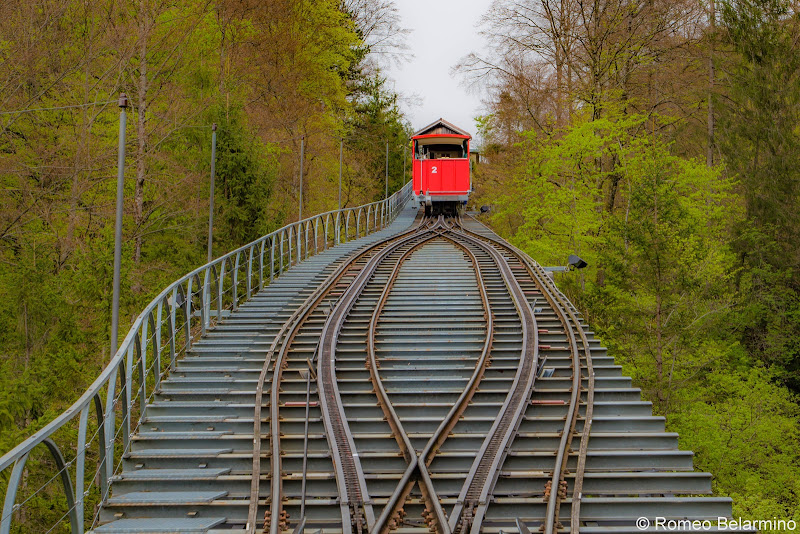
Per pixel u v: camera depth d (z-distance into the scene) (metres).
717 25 31.19
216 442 8.72
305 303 14.73
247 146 21.91
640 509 7.04
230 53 28.31
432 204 34.84
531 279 17.14
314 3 35.38
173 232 22.34
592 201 26.75
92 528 7.13
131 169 21.95
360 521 6.59
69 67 19.67
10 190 18.41
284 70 32.50
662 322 22.50
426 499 6.91
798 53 30.09
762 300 26.25
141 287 18.52
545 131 30.44
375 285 16.75
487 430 8.94
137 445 8.71
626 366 22.12
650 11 29.48
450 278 17.56
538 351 11.54
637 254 22.67
